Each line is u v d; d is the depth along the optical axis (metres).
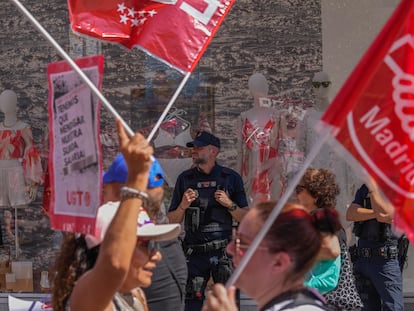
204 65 9.57
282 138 8.41
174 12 4.32
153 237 3.08
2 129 9.34
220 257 6.92
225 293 2.53
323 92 8.96
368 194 6.86
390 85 2.94
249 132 8.50
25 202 9.33
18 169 9.32
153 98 9.55
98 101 2.95
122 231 2.75
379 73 2.94
